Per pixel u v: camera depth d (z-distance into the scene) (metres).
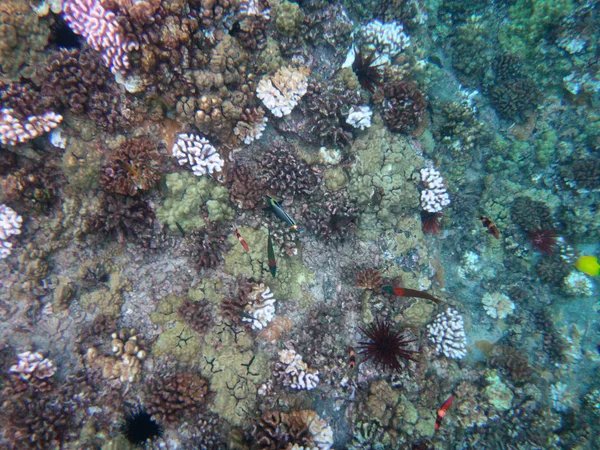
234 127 1.29
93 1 0.99
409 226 1.53
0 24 0.98
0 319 1.10
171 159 1.24
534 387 1.66
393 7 1.75
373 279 1.37
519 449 1.57
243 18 1.23
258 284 1.28
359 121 1.42
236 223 1.34
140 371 1.16
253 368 1.21
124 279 1.23
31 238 1.14
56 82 1.07
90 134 1.15
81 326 1.17
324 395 1.28
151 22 1.02
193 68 1.14
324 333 1.31
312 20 1.40
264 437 1.11
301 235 1.42
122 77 1.09
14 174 1.08
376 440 1.25
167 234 1.27
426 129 1.74
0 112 1.03
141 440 1.11
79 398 1.11
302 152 1.42
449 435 1.45
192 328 1.22
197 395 1.14
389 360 1.20
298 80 1.33
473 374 1.61
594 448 1.78
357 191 1.41
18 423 1.04
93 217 1.17
